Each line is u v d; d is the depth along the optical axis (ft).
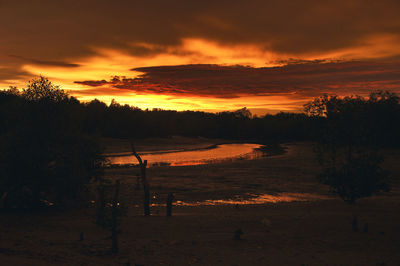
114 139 351.67
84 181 59.36
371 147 64.18
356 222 38.09
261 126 619.67
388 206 59.62
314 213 50.75
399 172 124.06
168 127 494.59
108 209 29.27
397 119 253.03
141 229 38.14
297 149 312.29
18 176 53.57
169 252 28.66
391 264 25.90
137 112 451.94
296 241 33.06
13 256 23.70
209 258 27.12
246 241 32.91
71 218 47.55
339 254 28.66
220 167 146.82
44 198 56.90
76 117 63.26
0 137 55.16
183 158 214.69
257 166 151.12
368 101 263.49
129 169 138.41
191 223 42.06
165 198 76.64
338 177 64.49
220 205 66.49
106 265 23.90
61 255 25.49
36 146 54.44
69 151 57.62
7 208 53.93
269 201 74.43
